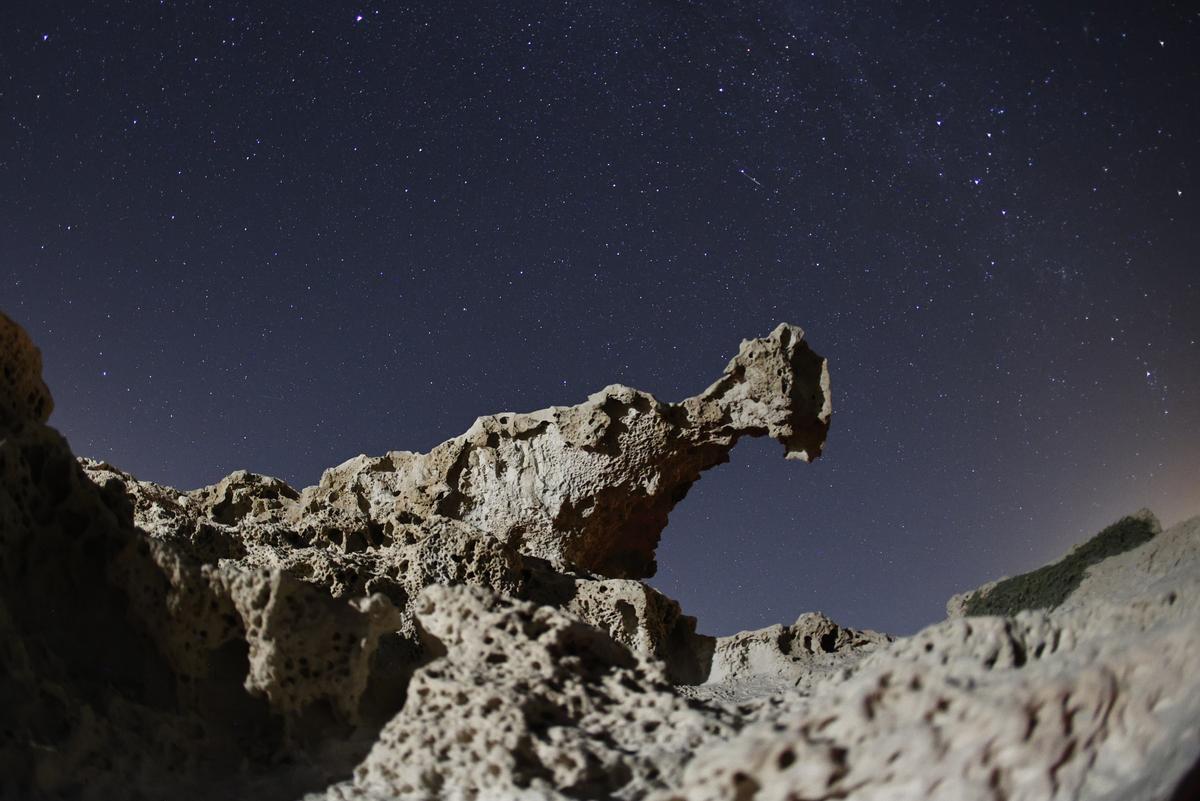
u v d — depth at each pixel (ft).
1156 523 33.60
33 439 25.89
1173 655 16.93
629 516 46.06
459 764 21.48
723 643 40.04
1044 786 16.81
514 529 44.70
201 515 39.65
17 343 26.99
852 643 40.50
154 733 23.49
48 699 22.52
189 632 24.79
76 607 25.52
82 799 21.45
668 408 44.27
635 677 23.97
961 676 18.72
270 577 24.43
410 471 45.68
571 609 38.55
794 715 19.70
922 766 17.31
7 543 24.40
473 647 23.90
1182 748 15.81
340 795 22.18
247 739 24.48
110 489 27.07
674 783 19.81
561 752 20.79
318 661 24.53
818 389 43.73
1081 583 31.19
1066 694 17.21
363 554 36.58
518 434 45.42
